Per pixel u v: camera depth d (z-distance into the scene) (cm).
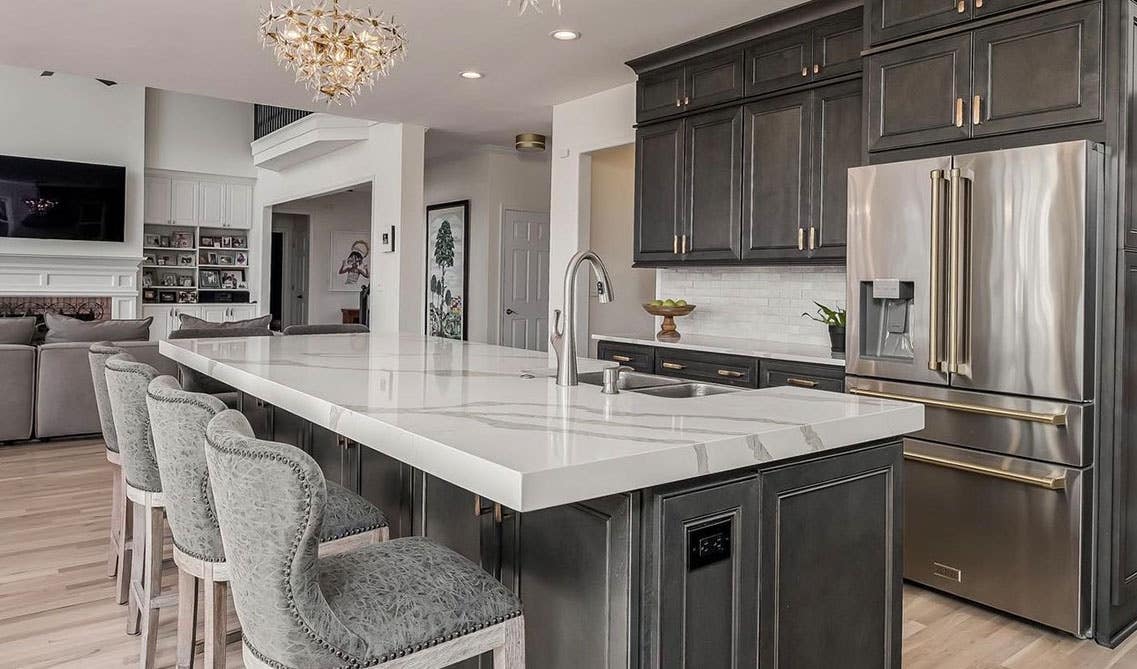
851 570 182
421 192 710
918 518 312
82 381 568
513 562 175
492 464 129
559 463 128
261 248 1127
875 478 188
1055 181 267
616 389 212
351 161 804
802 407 189
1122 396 269
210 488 187
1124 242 268
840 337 387
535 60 492
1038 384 273
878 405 193
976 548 294
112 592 304
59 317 584
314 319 1248
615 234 646
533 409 182
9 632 267
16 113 945
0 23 438
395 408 182
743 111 429
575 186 598
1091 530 270
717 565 153
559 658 159
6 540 361
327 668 127
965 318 292
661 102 478
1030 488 278
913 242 306
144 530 258
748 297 478
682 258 466
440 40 455
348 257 1277
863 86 336
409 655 134
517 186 848
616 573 145
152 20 430
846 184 377
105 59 508
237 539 127
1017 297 278
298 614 124
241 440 126
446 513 210
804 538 171
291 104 630
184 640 212
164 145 1069
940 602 305
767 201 416
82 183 967
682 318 523
